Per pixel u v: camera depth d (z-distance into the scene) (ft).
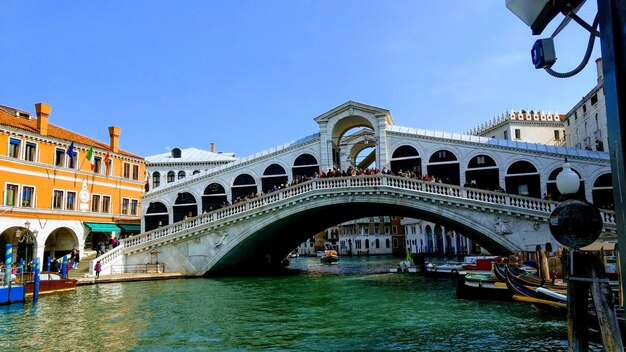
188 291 65.77
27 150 88.02
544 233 70.28
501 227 72.18
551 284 41.70
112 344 34.50
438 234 192.54
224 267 90.43
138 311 48.52
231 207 84.94
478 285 53.72
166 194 113.39
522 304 48.65
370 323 40.75
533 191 91.15
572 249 10.02
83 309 50.01
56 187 92.07
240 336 36.55
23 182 86.02
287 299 56.80
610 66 6.70
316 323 41.24
